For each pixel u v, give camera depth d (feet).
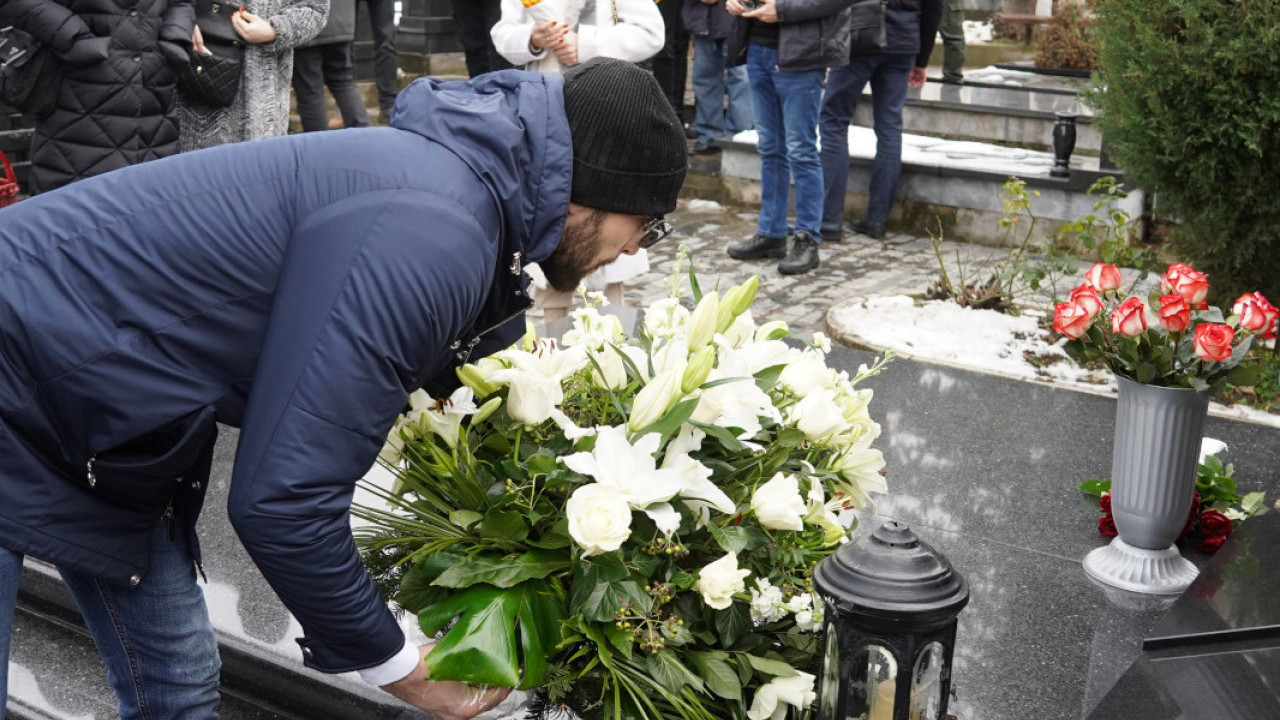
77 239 5.82
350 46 23.66
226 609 9.09
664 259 22.31
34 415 5.83
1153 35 16.02
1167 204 17.25
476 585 6.28
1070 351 9.15
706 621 6.54
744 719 6.46
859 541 5.85
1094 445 12.26
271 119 17.19
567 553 6.42
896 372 14.25
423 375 5.62
